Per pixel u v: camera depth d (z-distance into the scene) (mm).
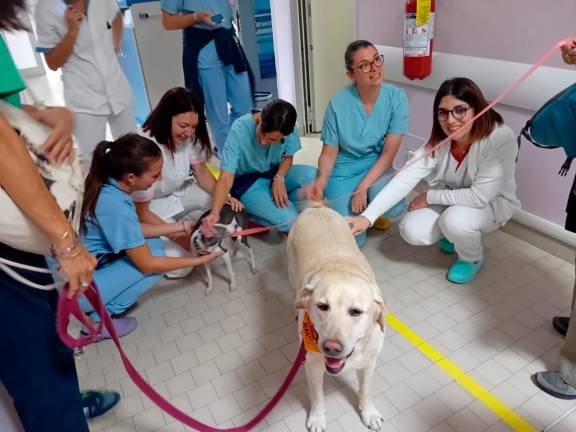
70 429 1242
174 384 1797
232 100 3541
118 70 2811
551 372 1666
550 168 2277
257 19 4145
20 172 877
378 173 2406
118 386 1803
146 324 2119
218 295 2271
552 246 2361
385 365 1802
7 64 934
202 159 2459
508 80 2318
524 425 1551
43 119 1076
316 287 1310
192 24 3131
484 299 2104
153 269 1918
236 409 1679
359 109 2340
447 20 2539
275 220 2469
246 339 1990
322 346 1218
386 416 1609
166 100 2199
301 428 1591
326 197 2555
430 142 2152
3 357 1077
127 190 1844
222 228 2064
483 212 2104
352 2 3682
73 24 2436
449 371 1762
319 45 3760
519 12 2193
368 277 1418
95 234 1874
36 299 1124
